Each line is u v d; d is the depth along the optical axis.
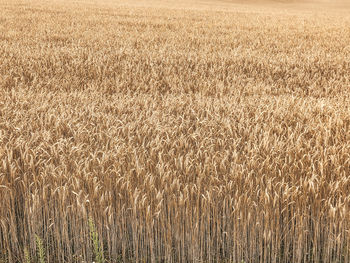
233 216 5.55
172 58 15.55
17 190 5.88
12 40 19.20
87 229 5.39
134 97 9.70
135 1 60.47
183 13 39.00
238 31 25.62
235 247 5.56
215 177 5.43
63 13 32.75
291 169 5.81
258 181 5.40
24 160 5.70
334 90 11.57
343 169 5.94
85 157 6.00
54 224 5.54
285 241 5.45
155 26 26.91
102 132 6.87
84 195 5.31
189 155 6.07
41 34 20.69
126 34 22.19
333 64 15.41
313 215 5.42
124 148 6.25
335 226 5.30
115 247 5.59
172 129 7.21
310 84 12.61
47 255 5.54
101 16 31.66
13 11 32.09
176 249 5.54
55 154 5.96
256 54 17.25
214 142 6.78
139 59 15.42
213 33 24.34
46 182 5.71
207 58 15.91
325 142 6.64
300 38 23.33
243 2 72.50
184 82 12.29
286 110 8.56
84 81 12.11
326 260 5.53
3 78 11.80
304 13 50.84
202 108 8.75
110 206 5.16
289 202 5.53
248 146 6.23
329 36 24.47
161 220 5.43
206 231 5.62
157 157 6.17
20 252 5.59
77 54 15.62
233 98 10.03
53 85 11.47
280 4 72.69
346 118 8.07
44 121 7.50
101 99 9.66
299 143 6.54
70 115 7.73
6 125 7.05
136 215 5.36
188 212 5.37
